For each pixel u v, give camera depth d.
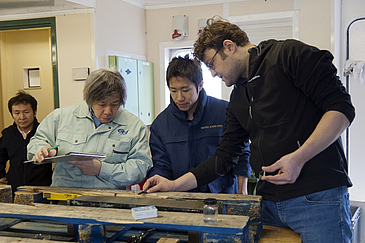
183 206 1.35
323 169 1.29
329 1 3.67
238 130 1.68
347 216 1.31
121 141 1.83
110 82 1.71
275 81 1.34
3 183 2.69
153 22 4.52
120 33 4.00
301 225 1.34
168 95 4.64
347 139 3.57
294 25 3.88
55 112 1.92
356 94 3.53
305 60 1.27
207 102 1.97
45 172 2.63
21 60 3.83
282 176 1.21
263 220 1.54
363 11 3.56
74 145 1.83
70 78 3.62
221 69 1.53
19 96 2.65
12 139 2.67
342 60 3.69
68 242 1.23
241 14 4.12
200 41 1.56
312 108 1.32
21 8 3.60
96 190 1.65
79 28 3.56
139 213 1.22
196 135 1.94
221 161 1.70
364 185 3.54
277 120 1.35
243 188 2.05
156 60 4.55
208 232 1.14
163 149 1.97
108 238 1.29
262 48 1.42
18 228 1.45
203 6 4.27
